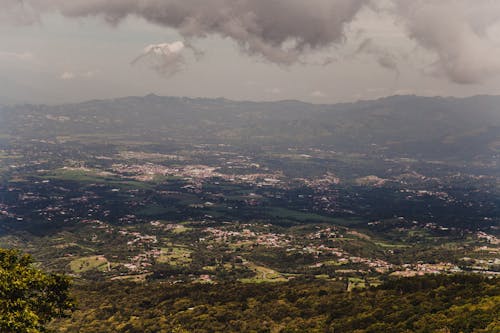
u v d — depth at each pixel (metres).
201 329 164.12
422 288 164.88
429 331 124.56
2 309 71.06
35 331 70.12
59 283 81.62
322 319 158.12
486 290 146.50
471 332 118.50
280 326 158.75
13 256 82.12
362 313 152.75
